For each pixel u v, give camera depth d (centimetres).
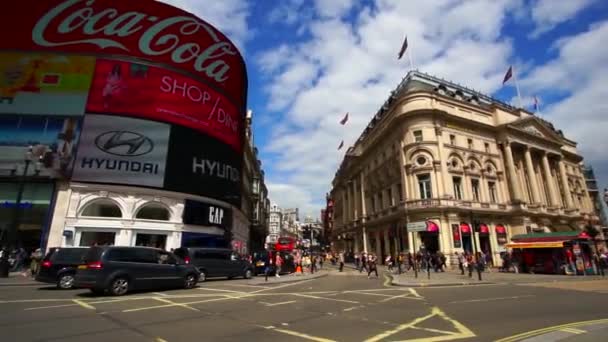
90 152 2295
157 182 2419
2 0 2492
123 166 2344
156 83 2583
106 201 2306
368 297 1210
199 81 2830
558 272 2409
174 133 2564
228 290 1412
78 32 2523
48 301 1022
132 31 2622
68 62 2455
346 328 693
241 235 3738
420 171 3378
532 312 872
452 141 3591
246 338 609
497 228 3522
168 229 2436
